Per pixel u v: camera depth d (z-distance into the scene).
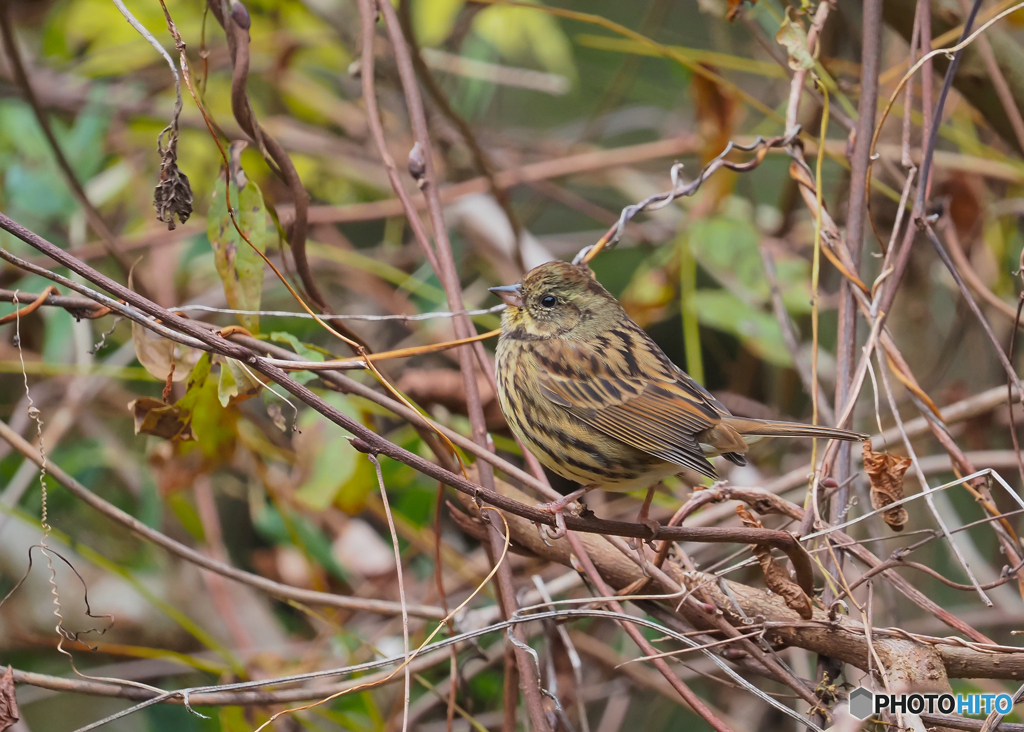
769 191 14.34
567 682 8.65
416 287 10.71
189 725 10.04
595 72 15.77
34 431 10.52
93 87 11.81
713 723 6.00
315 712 8.70
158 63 12.34
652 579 6.79
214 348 5.35
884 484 6.47
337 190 13.39
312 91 13.43
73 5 12.23
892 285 7.24
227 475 11.00
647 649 6.29
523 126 16.22
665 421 7.22
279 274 6.59
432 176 7.49
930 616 9.65
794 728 10.23
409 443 9.71
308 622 10.45
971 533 11.36
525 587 8.59
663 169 13.77
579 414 7.32
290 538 10.20
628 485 7.44
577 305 7.68
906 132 7.57
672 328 14.53
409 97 7.57
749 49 11.81
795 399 11.20
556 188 12.70
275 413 6.90
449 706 7.30
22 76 8.63
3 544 10.00
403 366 11.36
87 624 10.06
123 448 11.23
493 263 12.38
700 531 5.77
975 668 6.23
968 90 8.64
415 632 9.70
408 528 9.62
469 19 12.73
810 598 6.33
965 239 10.33
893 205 10.02
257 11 13.01
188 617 10.27
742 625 6.53
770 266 9.50
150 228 11.67
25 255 10.26
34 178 10.20
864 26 7.75
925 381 10.20
